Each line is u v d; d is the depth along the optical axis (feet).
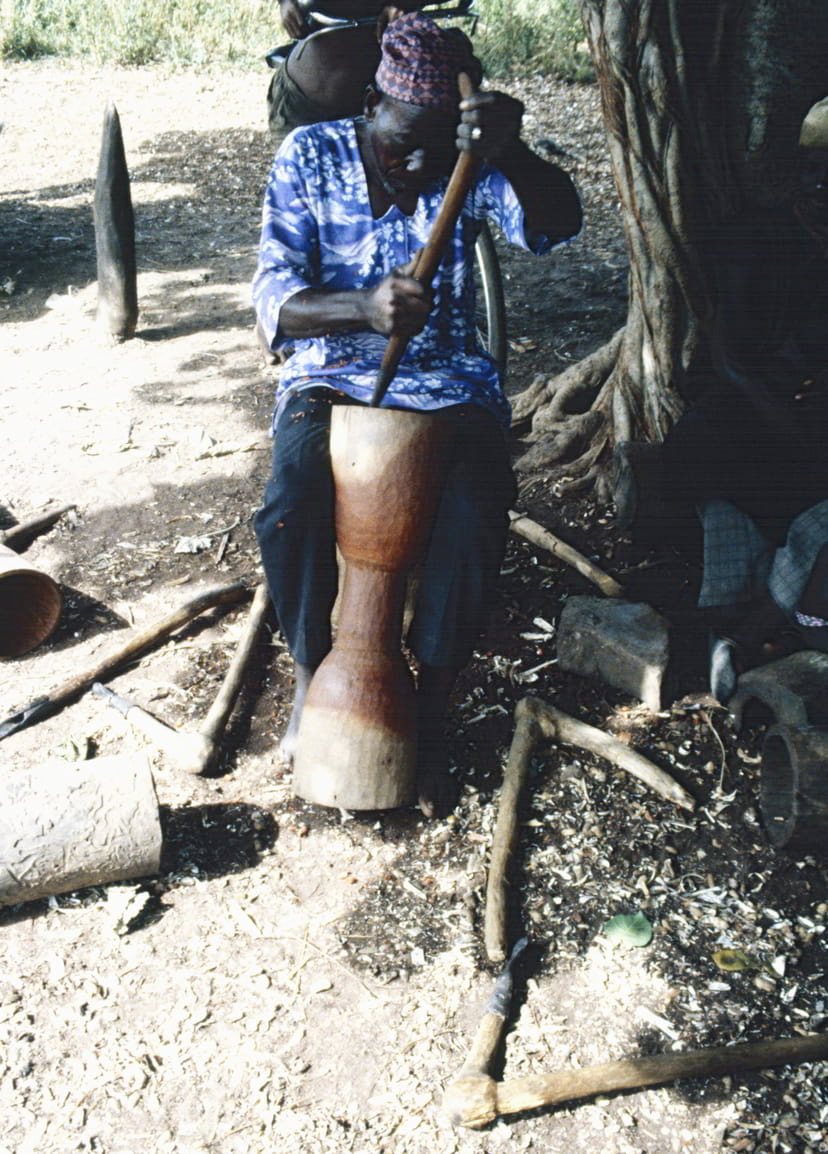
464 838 9.20
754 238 10.61
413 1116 7.29
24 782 8.58
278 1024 7.84
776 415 10.23
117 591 12.01
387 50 8.38
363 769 8.94
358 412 8.66
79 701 10.53
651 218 11.18
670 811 9.43
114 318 17.33
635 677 10.37
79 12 41.32
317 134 8.98
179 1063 7.61
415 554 8.81
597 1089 7.28
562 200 8.90
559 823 9.32
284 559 8.96
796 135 10.53
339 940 8.41
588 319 17.98
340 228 9.05
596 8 10.60
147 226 23.27
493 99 7.49
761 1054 7.47
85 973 8.16
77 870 8.42
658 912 8.63
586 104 32.91
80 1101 7.39
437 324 9.32
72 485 13.70
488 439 9.16
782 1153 7.07
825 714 9.23
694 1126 7.23
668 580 11.98
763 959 8.29
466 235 9.19
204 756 9.72
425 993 8.05
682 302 11.66
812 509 9.76
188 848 9.11
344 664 9.03
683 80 10.41
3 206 24.11
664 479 10.93
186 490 13.64
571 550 12.17
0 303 19.17
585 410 14.38
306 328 8.56
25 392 15.98
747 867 8.98
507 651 11.10
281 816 9.40
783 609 9.92
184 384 16.21
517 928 8.50
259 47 39.68
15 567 10.67
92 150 28.94
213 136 30.09
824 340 10.48
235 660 10.70
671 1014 7.92
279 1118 7.29
